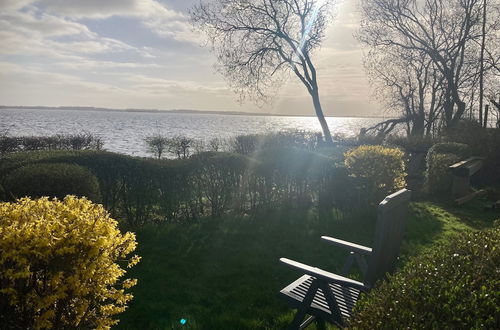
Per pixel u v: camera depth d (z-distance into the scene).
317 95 23.22
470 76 25.53
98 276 2.66
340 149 14.19
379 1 24.59
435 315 2.01
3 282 2.35
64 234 2.45
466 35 23.31
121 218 7.70
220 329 4.21
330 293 3.41
